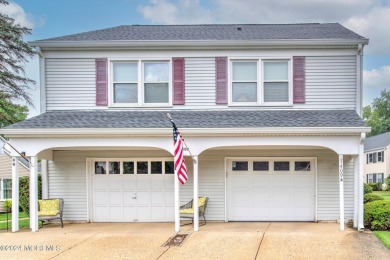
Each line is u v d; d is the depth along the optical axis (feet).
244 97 44.88
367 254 29.35
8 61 75.05
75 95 45.19
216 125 38.14
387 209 37.73
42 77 45.19
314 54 44.24
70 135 38.27
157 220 45.14
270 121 39.19
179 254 30.19
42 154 42.01
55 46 44.57
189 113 43.65
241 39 44.19
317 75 44.19
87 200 45.21
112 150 45.39
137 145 38.37
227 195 44.60
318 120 39.06
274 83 44.80
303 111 43.65
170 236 36.09
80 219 45.19
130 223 44.32
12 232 38.68
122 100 45.47
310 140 37.58
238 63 45.03
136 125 38.58
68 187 45.27
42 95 45.14
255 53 44.62
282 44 43.75
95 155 45.37
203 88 44.88
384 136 153.38
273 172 44.65
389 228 37.60
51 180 45.27
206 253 30.35
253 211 44.50
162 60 45.14
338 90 44.04
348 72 44.01
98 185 45.65
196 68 44.98
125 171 45.73
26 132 37.99
